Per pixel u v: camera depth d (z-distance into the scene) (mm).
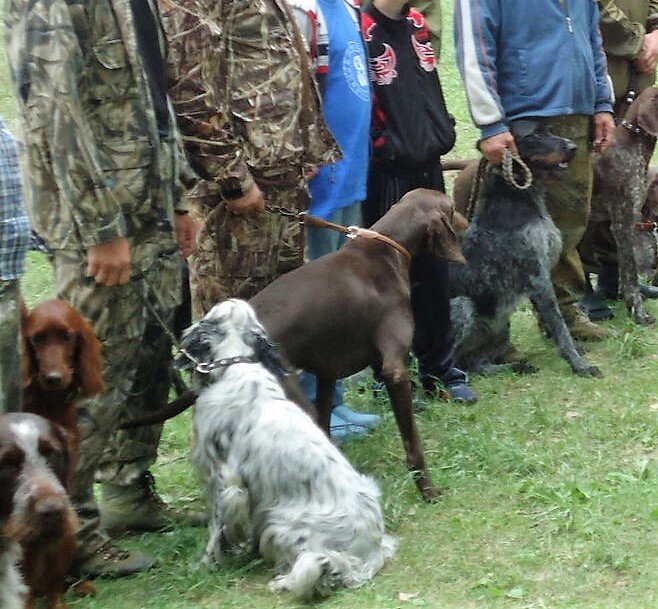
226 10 4906
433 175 6512
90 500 4695
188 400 4793
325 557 4355
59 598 4223
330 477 4484
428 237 5504
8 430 3742
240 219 5137
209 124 4773
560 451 5750
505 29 6809
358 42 5914
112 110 4297
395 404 5191
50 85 4062
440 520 5047
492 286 7000
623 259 7781
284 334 5027
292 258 5375
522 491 5289
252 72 5012
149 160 4387
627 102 8234
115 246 4262
